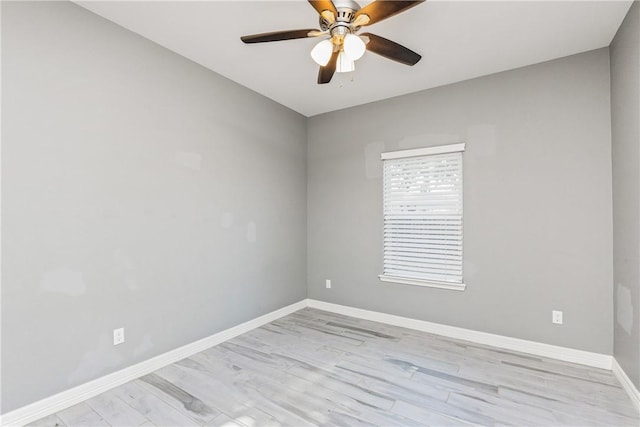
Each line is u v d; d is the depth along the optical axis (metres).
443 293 3.28
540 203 2.80
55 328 1.99
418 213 3.44
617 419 1.89
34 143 1.91
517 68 2.91
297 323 3.65
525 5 2.06
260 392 2.20
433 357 2.74
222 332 3.11
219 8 2.12
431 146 3.35
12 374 1.82
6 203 1.80
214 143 3.05
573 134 2.67
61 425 1.85
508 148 2.95
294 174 4.12
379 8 1.65
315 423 1.87
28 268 1.88
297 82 3.29
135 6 2.11
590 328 2.59
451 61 2.80
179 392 2.20
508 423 1.86
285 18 2.24
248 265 3.43
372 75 3.08
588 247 2.61
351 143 3.95
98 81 2.21
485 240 3.05
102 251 2.22
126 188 2.36
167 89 2.65
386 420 1.89
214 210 3.05
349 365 2.60
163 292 2.61
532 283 2.83
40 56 1.93
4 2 1.80
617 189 2.37
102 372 2.21
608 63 2.53
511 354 2.80
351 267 3.94
